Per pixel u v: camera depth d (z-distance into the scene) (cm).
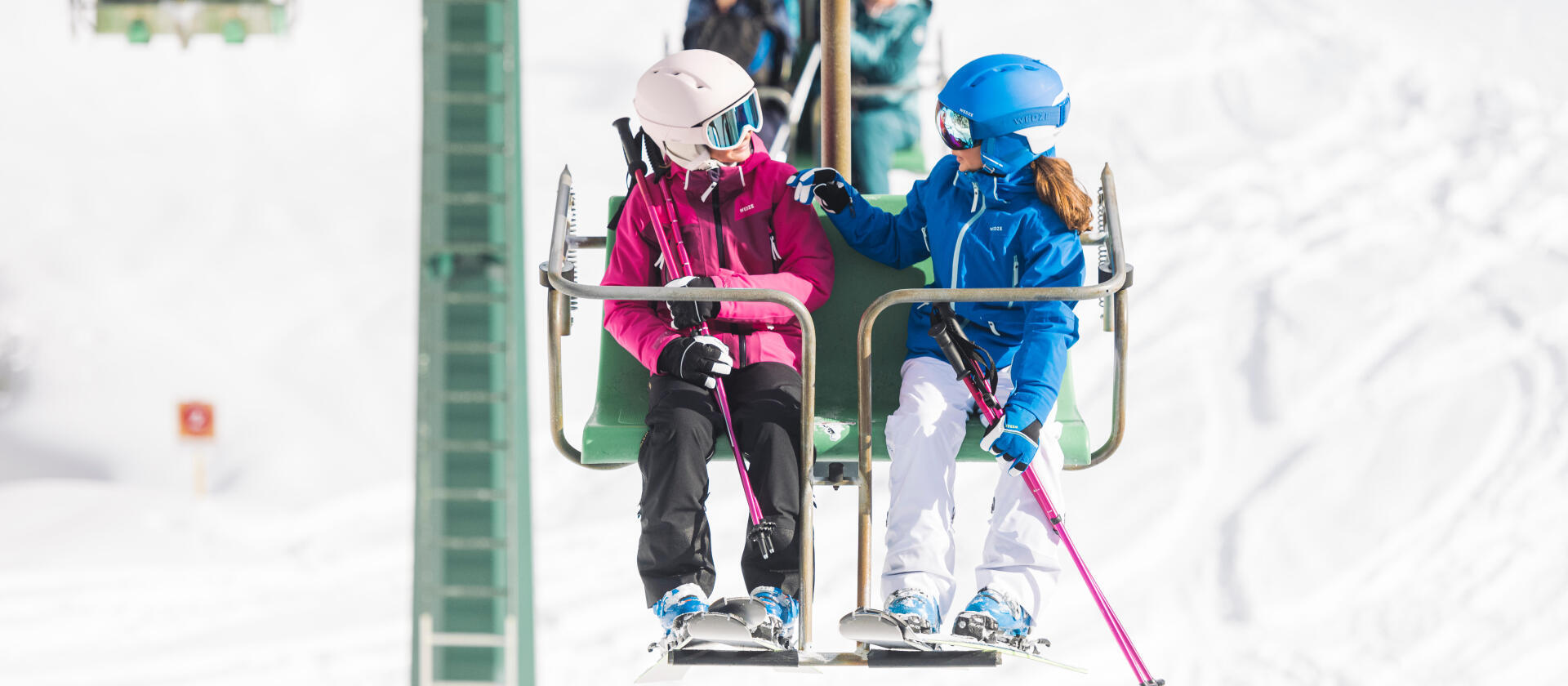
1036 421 732
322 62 5262
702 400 748
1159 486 2283
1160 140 4203
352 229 4294
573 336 3128
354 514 2423
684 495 723
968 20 4988
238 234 4247
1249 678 1742
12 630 1928
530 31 5197
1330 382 2603
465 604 726
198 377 3362
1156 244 3297
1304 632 1855
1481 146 3662
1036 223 777
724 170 793
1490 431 2380
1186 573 2020
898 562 736
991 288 721
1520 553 2016
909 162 1783
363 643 1900
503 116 707
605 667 1781
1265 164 3744
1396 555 2045
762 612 692
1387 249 3141
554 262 723
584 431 780
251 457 3075
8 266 3850
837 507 2206
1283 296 2955
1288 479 2283
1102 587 1981
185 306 3794
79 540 2264
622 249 798
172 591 2073
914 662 701
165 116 4956
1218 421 2498
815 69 1670
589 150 4491
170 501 2456
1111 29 4856
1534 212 3247
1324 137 3922
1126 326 771
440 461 718
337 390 3412
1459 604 1902
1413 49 4528
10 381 3244
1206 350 2753
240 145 4816
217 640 1908
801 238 802
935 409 758
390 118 5025
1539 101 3869
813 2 1670
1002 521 755
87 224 4266
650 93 774
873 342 839
